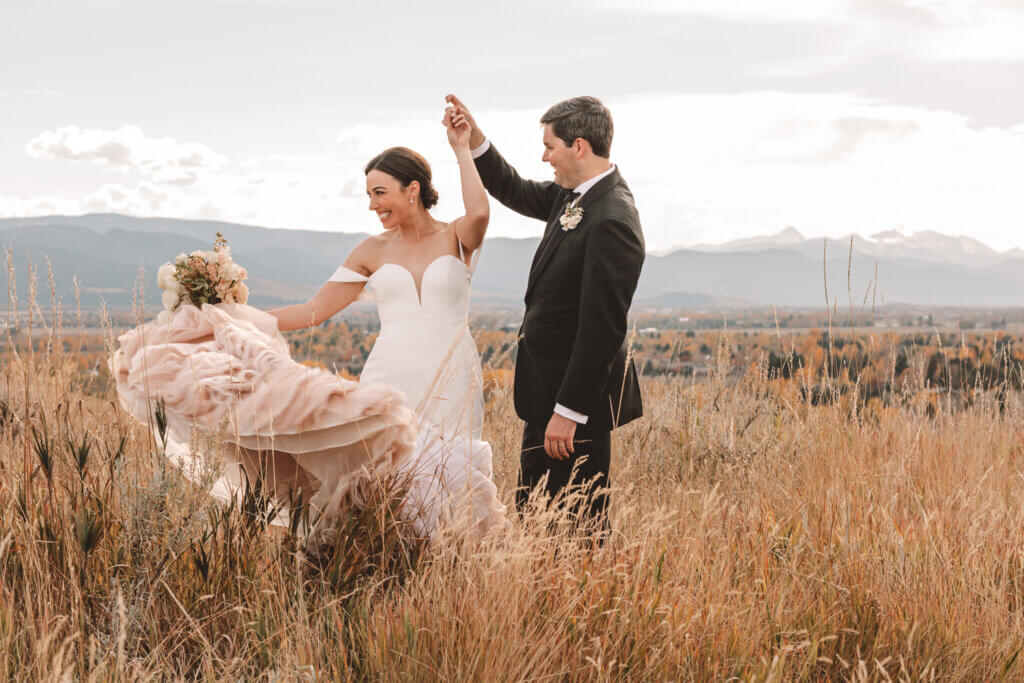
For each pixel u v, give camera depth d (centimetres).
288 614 232
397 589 260
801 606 258
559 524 278
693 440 407
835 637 231
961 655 242
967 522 314
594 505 323
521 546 251
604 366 307
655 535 271
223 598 230
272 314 363
